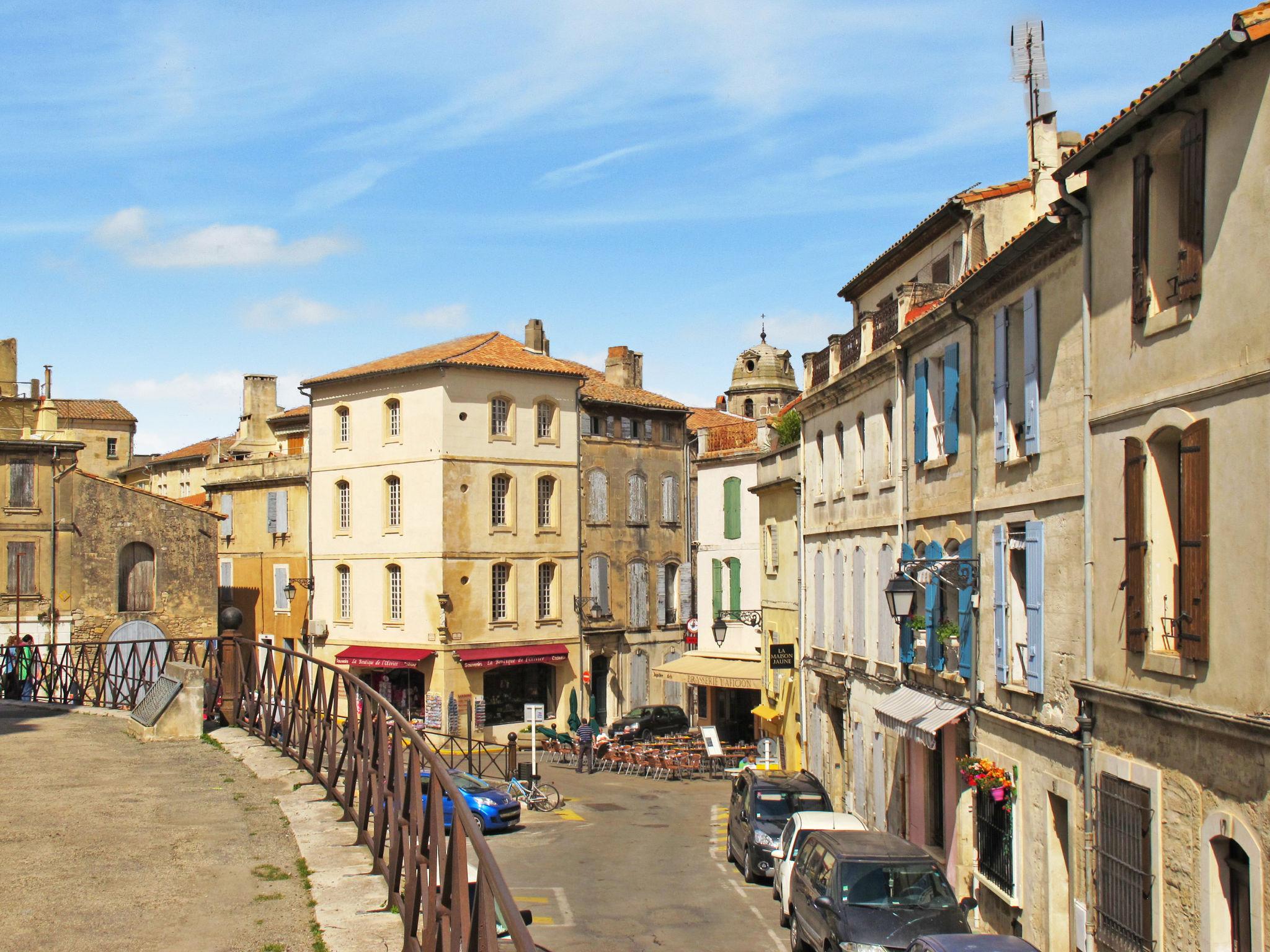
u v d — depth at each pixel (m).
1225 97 11.91
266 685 19.16
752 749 39.06
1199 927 12.45
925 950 12.66
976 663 19.50
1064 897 16.33
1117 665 14.36
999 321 18.28
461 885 7.52
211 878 11.12
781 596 35.12
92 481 47.31
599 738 40.88
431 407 47.09
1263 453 11.32
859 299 32.12
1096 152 14.35
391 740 11.48
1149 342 13.59
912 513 23.17
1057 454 16.31
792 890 17.97
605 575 51.44
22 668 38.22
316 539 51.19
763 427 42.06
